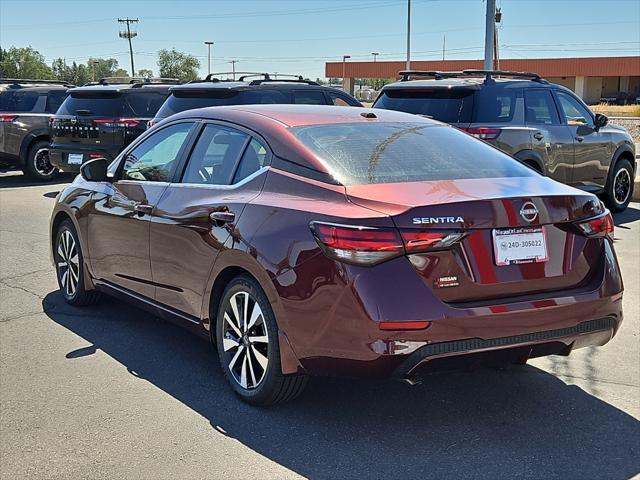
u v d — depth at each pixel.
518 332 3.71
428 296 3.56
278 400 4.16
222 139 4.75
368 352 3.54
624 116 41.16
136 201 5.18
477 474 3.52
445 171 4.21
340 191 3.86
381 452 3.73
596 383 4.64
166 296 4.93
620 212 10.98
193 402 4.32
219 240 4.30
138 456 3.68
